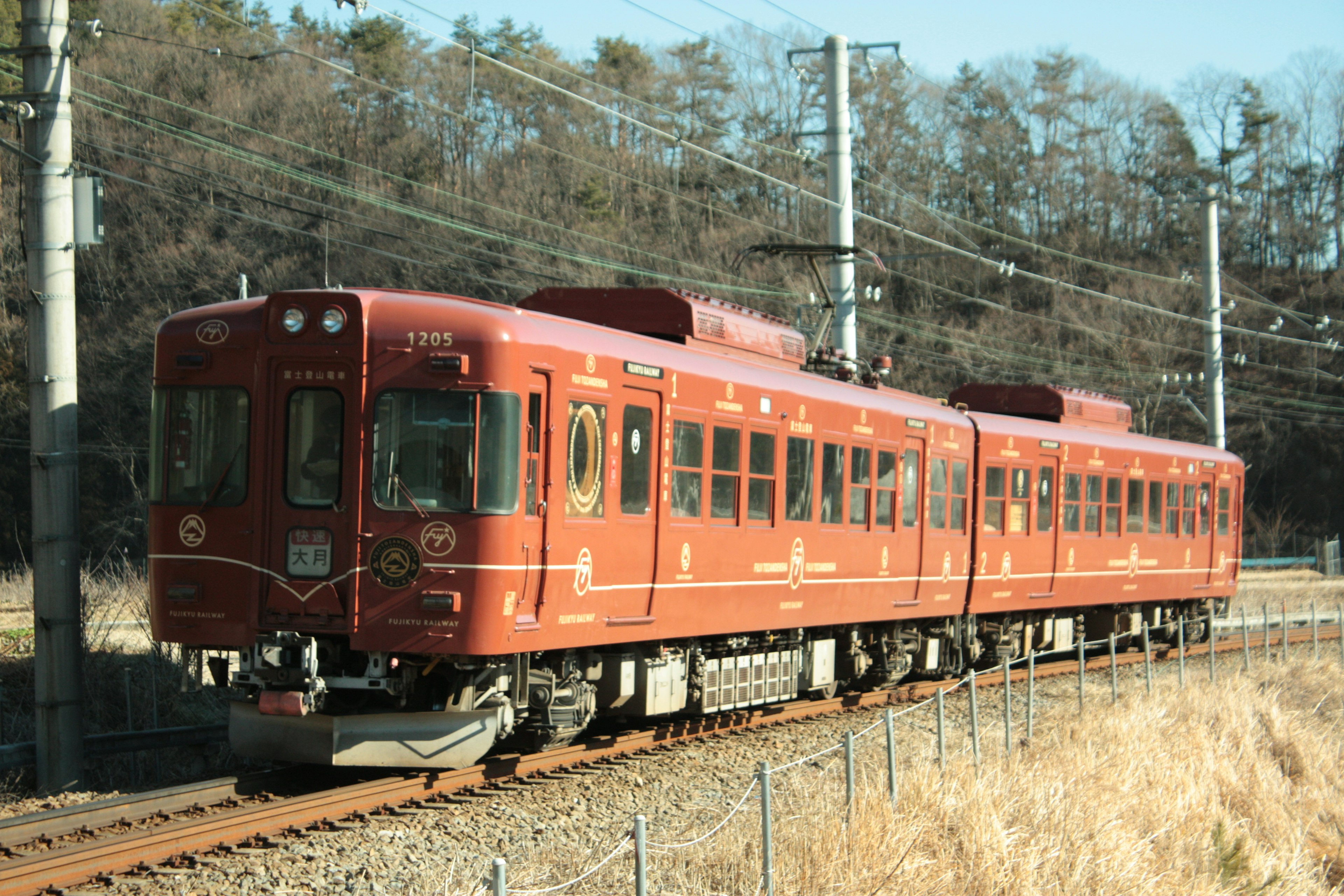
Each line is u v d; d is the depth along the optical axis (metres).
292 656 12.31
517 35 65.88
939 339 68.12
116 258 53.22
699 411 15.60
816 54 22.88
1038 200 81.94
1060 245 79.94
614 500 14.01
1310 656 30.53
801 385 18.03
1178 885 11.62
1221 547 32.47
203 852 9.95
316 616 12.33
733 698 17.39
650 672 15.45
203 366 12.70
